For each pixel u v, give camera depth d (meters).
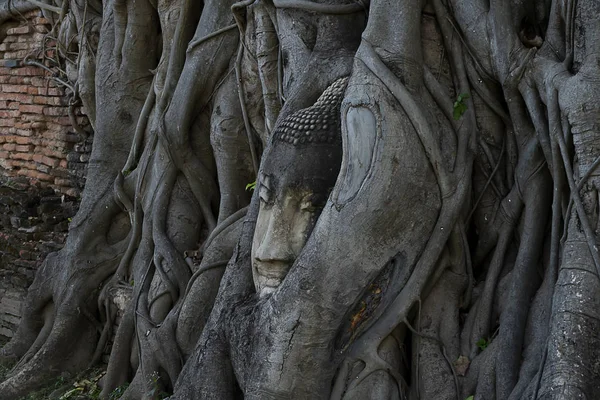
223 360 8.61
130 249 12.23
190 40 11.83
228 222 10.56
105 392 11.22
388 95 7.89
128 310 11.37
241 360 8.32
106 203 12.70
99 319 12.50
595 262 6.97
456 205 8.00
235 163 11.21
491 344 7.89
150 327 10.72
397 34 8.16
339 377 7.91
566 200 7.57
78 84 14.27
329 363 7.86
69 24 14.84
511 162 8.40
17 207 15.09
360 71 8.09
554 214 7.54
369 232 7.70
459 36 8.35
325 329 7.75
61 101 15.67
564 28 7.87
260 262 8.49
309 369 7.78
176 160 11.55
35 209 15.15
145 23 12.83
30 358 12.32
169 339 10.31
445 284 8.25
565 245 7.26
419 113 7.86
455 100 8.35
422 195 7.88
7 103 16.73
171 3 11.98
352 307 7.83
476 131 8.34
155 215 11.53
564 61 7.64
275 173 8.48
